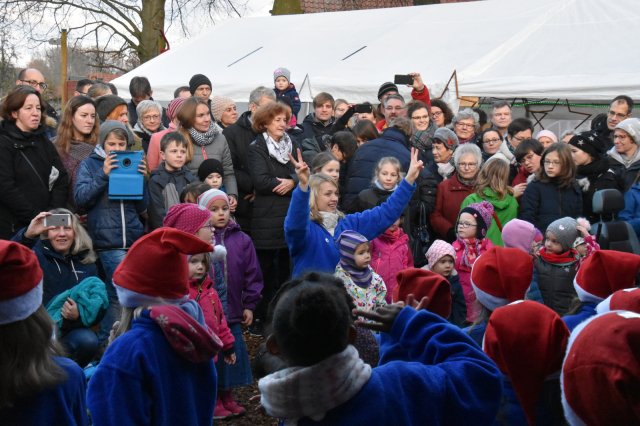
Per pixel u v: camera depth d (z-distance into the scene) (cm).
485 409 212
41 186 562
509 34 1095
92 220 556
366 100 1086
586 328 187
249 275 557
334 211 518
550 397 246
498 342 243
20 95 554
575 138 659
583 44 1006
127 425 245
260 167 662
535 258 518
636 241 582
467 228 575
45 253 479
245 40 1430
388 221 501
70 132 597
